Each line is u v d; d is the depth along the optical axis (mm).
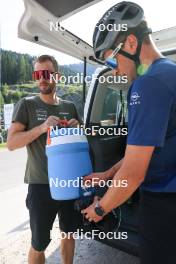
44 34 3117
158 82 1382
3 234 3879
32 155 2406
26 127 2436
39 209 2387
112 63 1567
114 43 1513
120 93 3570
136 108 1402
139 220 1624
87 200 1999
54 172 2062
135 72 1552
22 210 4816
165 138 1454
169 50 3133
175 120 1432
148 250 1567
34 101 2455
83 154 2094
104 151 3123
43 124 2246
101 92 3295
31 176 2408
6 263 3137
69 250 2645
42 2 2516
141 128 1389
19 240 3682
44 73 2395
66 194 2053
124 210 2854
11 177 7699
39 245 2408
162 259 1535
